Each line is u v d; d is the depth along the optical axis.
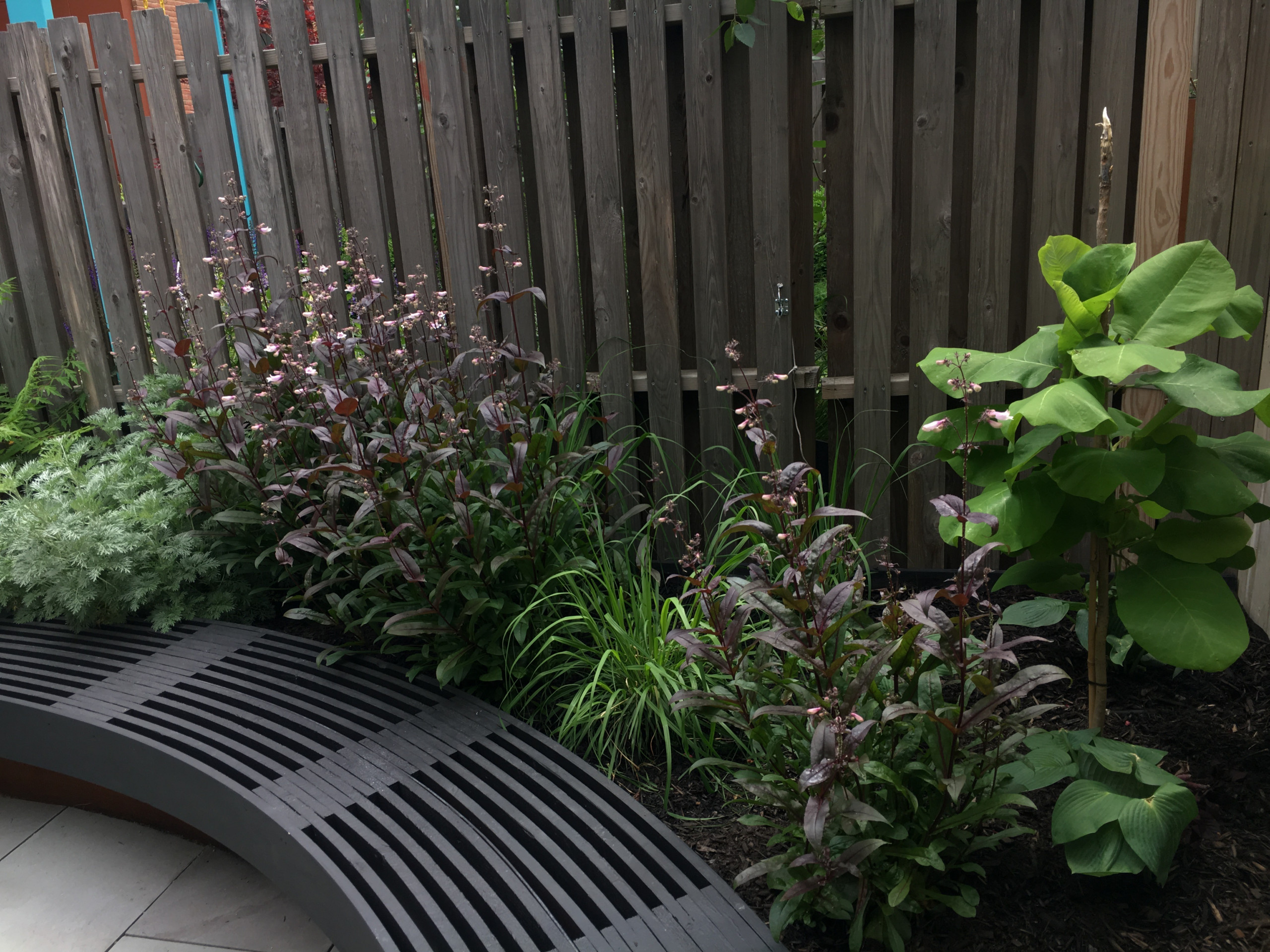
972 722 1.66
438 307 3.41
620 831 2.10
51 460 3.50
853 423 3.52
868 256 3.23
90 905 2.61
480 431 3.24
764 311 3.35
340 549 2.71
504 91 3.35
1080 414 1.73
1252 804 2.08
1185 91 2.86
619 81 3.46
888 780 1.65
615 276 3.45
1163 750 2.31
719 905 1.85
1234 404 1.79
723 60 3.29
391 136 3.49
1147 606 2.00
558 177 3.39
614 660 2.59
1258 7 2.74
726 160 3.38
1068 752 2.00
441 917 1.83
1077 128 2.98
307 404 3.14
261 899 2.61
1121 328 1.90
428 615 2.71
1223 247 2.93
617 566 2.96
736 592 1.83
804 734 1.87
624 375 3.54
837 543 2.31
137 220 3.79
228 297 3.81
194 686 2.82
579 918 1.80
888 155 3.12
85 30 3.65
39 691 2.82
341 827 2.12
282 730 2.55
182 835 2.92
